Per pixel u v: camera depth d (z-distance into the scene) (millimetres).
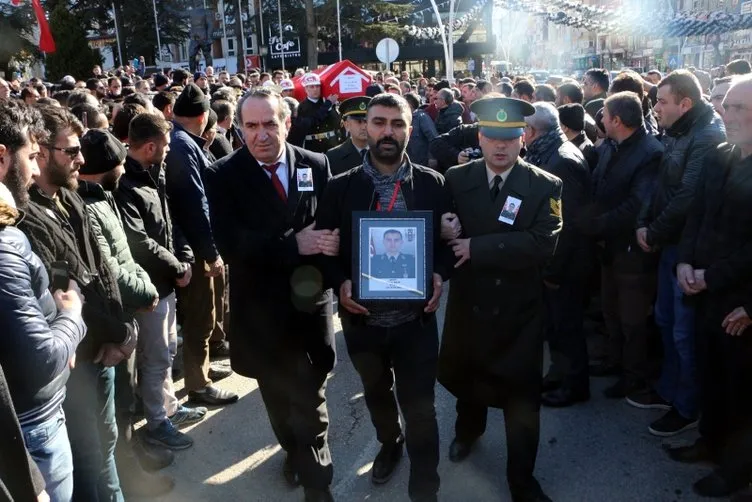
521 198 2805
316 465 2918
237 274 3035
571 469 3258
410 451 2855
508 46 34469
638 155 3746
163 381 3564
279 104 2910
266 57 34781
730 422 2920
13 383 1759
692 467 3238
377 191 2809
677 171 3479
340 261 2869
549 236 2787
